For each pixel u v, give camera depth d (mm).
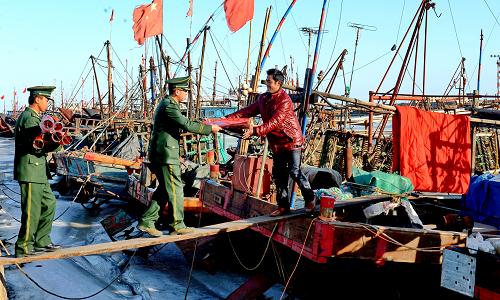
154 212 5047
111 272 8539
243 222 5496
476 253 4945
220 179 9812
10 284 7125
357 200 6875
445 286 5145
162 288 7855
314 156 14602
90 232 11297
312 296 7180
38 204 4441
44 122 4293
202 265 8500
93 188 14125
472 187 8039
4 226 11297
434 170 7074
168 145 4949
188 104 18672
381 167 13555
